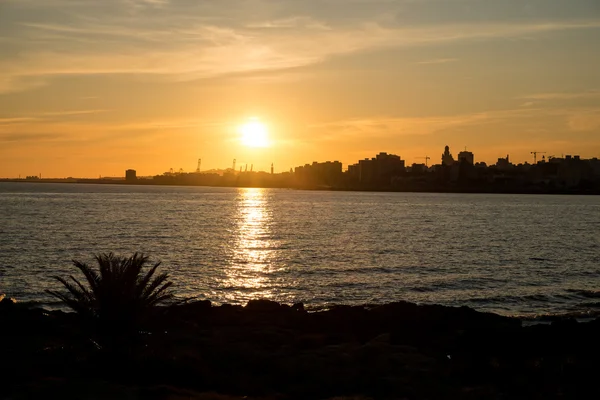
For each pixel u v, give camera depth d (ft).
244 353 66.54
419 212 481.05
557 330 82.38
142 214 396.16
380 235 271.49
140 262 61.82
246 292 135.33
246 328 82.94
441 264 178.91
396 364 64.59
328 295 132.77
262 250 211.41
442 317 94.17
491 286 145.59
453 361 67.36
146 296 61.62
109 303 59.47
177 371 56.44
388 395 54.44
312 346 73.61
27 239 226.58
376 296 132.36
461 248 222.07
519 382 58.49
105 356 57.93
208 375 57.06
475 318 95.66
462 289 141.59
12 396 47.55
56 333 69.77
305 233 281.13
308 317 91.61
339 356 66.64
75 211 408.46
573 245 241.55
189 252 202.49
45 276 146.61
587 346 74.90
